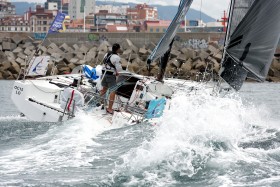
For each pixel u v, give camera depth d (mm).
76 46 134125
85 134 31625
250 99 69250
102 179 22141
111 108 38125
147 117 36625
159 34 135125
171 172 22828
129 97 41969
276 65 115062
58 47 133125
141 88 40500
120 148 27766
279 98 70812
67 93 37906
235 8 32031
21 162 25594
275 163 24875
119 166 23734
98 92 41562
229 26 32281
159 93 40875
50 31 50219
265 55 32188
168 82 46531
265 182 21984
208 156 24641
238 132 28797
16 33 140375
